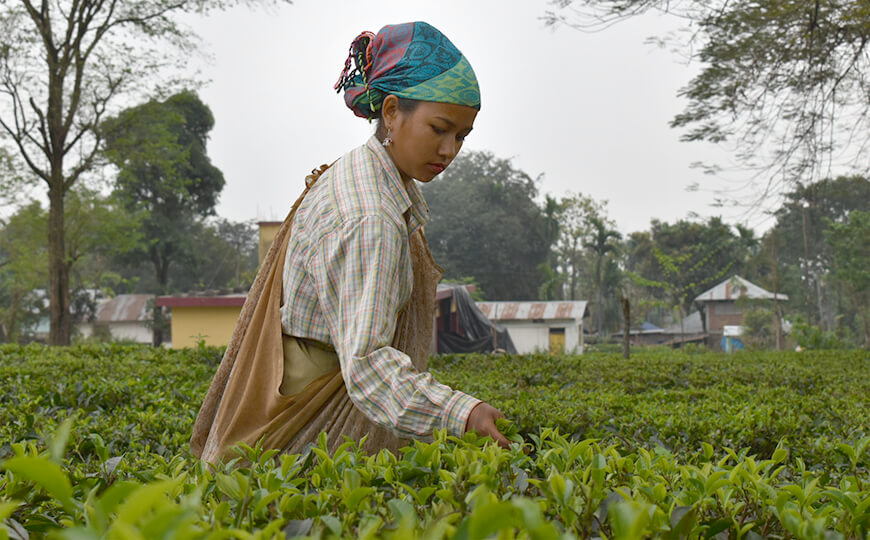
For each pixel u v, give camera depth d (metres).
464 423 1.72
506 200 59.19
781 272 47.66
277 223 22.34
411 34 2.00
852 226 38.84
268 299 2.17
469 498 1.12
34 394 4.36
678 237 54.03
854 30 9.56
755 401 4.55
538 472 1.67
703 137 10.49
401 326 2.24
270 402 2.07
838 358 11.45
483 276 57.69
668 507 1.22
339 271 1.91
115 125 19.92
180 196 42.72
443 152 2.03
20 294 34.91
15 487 1.30
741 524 1.29
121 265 46.03
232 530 0.83
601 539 1.06
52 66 18.38
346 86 2.20
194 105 42.25
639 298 62.12
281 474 1.38
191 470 1.63
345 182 1.99
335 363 2.11
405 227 2.01
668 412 3.83
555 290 61.25
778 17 9.30
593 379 6.54
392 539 0.74
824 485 1.91
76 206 23.17
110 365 6.34
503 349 26.78
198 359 7.65
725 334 48.25
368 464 1.45
